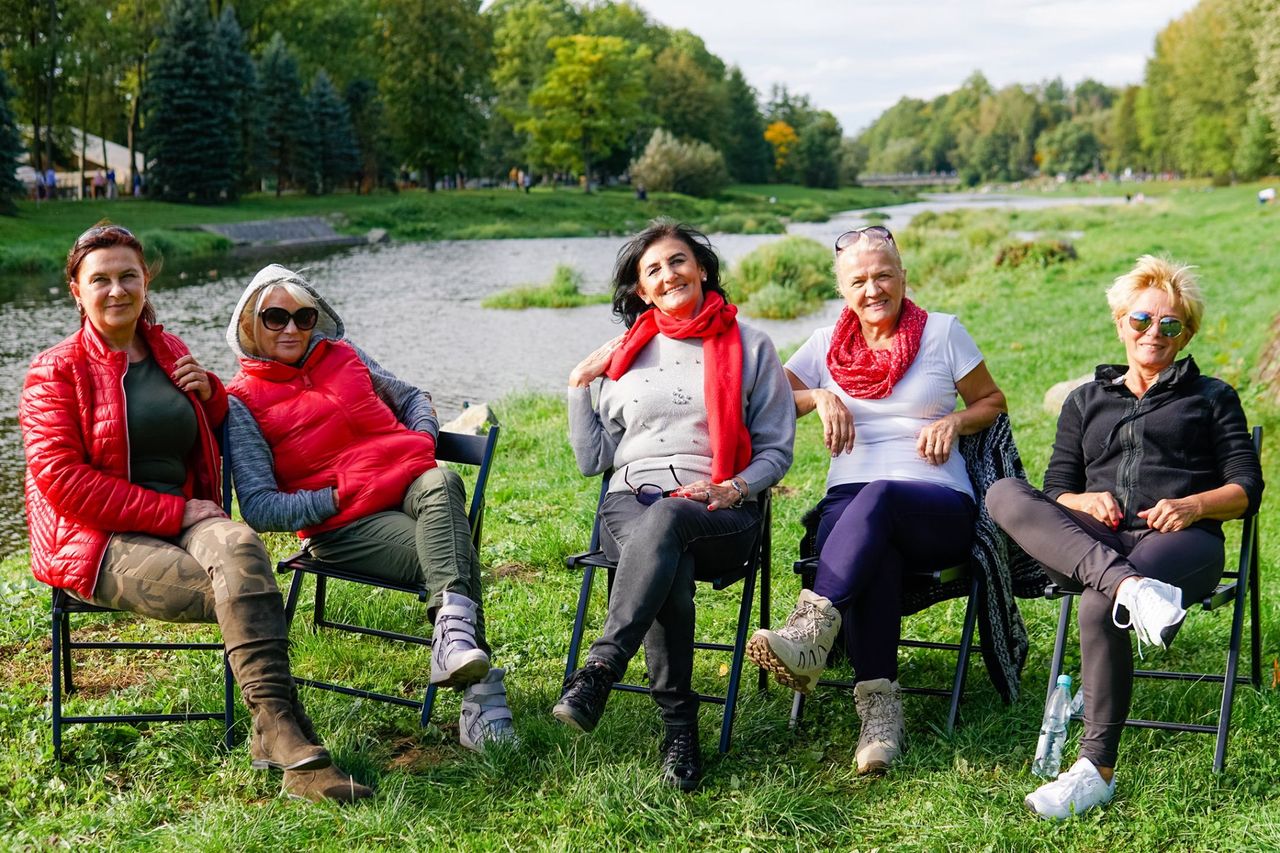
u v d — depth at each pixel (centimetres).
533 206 6319
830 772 343
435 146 6819
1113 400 366
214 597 334
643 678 417
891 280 390
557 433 884
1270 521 568
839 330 409
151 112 5103
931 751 348
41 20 4609
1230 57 6956
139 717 354
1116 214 5094
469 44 6775
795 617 342
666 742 344
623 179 9819
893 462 387
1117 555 321
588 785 323
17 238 3384
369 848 303
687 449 377
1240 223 3456
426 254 4056
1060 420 380
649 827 312
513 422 991
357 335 1934
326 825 312
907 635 455
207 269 3206
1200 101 7806
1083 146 14788
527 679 416
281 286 392
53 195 4806
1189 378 356
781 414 381
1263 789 320
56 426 342
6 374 1510
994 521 370
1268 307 1309
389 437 393
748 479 363
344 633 453
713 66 11762
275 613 333
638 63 9638
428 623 474
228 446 381
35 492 357
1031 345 1259
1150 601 300
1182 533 341
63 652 388
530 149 7850
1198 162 8075
